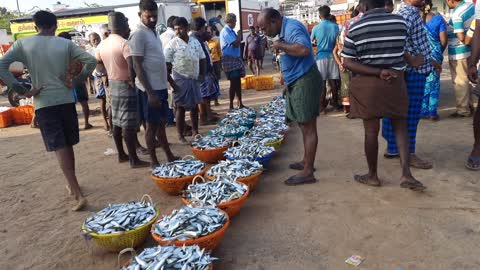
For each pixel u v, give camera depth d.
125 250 2.99
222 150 5.56
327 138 6.61
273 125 6.59
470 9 6.40
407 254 3.14
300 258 3.21
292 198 4.33
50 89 4.27
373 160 4.36
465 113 6.98
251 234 3.65
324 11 8.21
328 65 8.38
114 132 6.00
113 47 5.31
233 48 8.95
